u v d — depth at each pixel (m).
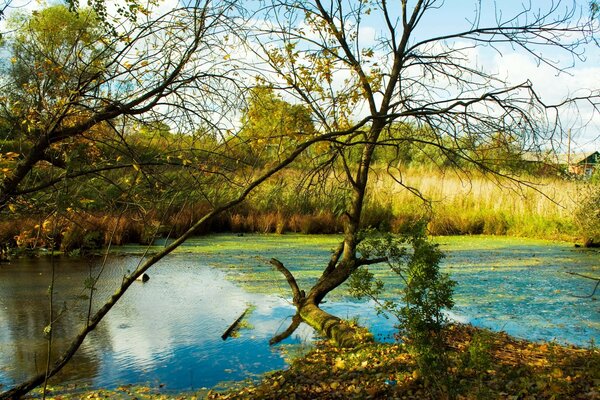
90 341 7.29
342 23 7.92
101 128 5.01
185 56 4.71
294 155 5.30
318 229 19.64
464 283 11.04
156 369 6.27
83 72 4.63
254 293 10.20
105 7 4.56
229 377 6.01
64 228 8.45
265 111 6.18
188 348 7.00
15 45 4.79
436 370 4.65
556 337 7.43
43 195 5.38
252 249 15.74
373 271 12.27
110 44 4.69
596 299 9.70
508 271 12.45
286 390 5.39
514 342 6.93
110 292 10.17
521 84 6.32
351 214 8.67
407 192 22.03
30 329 7.80
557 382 5.12
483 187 21.75
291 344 7.17
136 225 16.02
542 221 19.44
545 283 11.12
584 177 17.06
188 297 9.84
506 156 6.98
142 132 4.96
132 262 13.22
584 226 16.97
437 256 4.68
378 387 5.23
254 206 20.36
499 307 9.05
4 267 12.12
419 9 8.02
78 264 12.67
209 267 12.88
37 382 4.85
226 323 8.16
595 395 4.89
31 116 4.74
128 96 4.78
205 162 5.12
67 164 4.39
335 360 6.26
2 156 4.54
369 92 7.91
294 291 8.97
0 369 6.24
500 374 5.49
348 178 8.46
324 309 9.01
